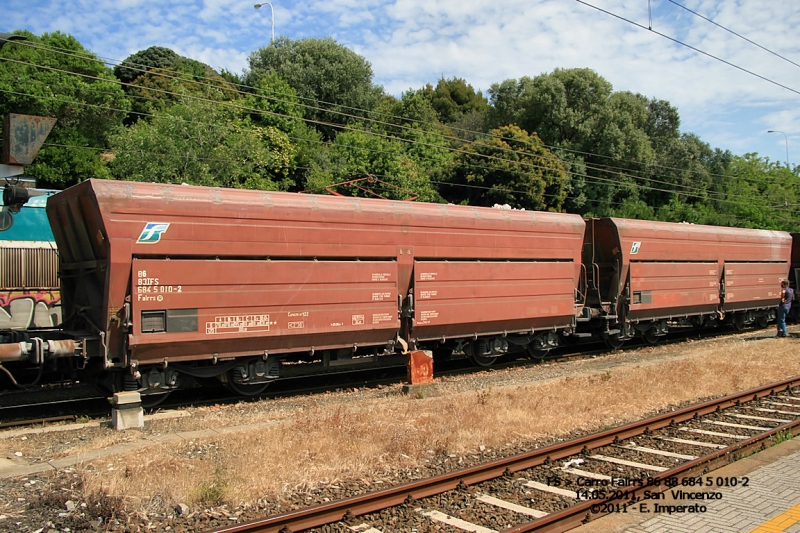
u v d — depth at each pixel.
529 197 42.50
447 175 44.34
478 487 6.86
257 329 11.50
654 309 19.31
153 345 10.48
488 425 9.31
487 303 14.96
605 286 18.70
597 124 50.94
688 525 5.77
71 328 11.91
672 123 61.72
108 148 38.81
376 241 13.05
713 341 20.78
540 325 16.45
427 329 14.04
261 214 11.52
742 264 23.02
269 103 45.81
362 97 55.81
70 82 36.12
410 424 9.48
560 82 50.81
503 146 43.19
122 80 55.59
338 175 40.59
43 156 34.50
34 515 6.04
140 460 7.67
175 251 10.67
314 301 12.17
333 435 8.62
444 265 14.16
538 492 6.72
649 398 11.41
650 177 53.28
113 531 5.76
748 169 59.41
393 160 40.47
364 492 6.82
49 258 16.97
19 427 9.80
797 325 26.86
